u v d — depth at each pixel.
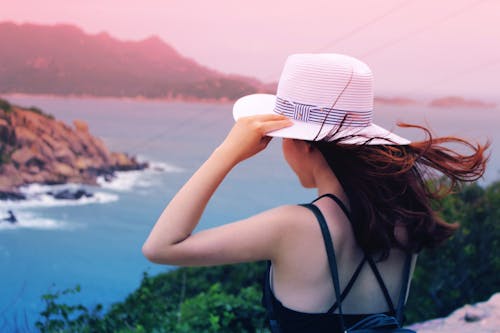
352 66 1.35
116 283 21.53
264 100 1.65
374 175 1.31
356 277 1.32
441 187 1.45
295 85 1.37
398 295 1.38
